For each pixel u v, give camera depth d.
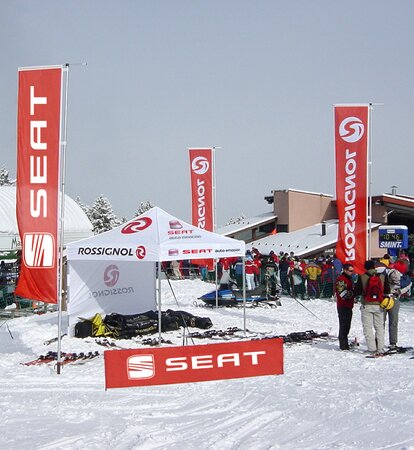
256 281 24.05
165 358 7.98
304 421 6.76
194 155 22.91
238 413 7.17
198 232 13.04
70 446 5.93
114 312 15.00
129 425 6.70
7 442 6.08
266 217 38.19
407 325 15.78
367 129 13.32
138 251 12.48
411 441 5.87
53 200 9.95
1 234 43.56
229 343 8.12
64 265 18.92
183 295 22.92
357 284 11.55
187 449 5.79
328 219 38.31
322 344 12.63
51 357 11.27
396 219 35.72
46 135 9.91
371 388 8.38
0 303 18.45
